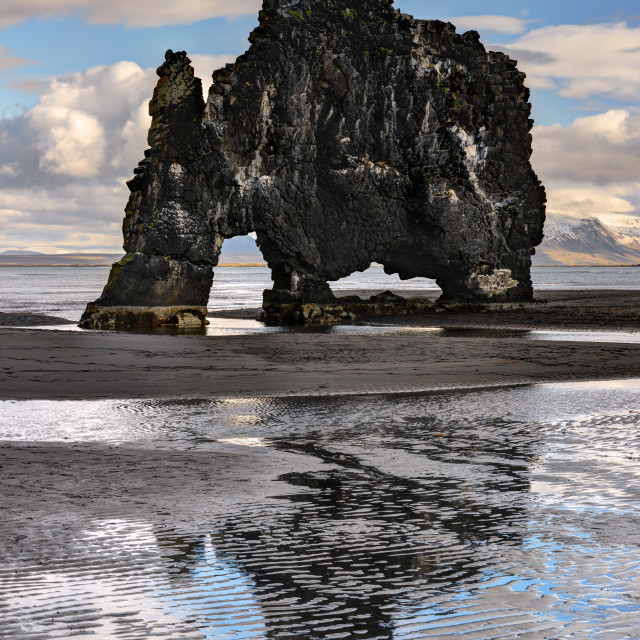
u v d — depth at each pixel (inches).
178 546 323.9
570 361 1000.2
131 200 1561.3
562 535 339.9
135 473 451.5
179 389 784.9
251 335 1286.9
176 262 1550.2
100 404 704.4
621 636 239.6
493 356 1044.5
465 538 336.8
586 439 552.4
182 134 1544.0
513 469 463.2
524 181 1956.2
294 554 315.6
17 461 480.4
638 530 346.9
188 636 240.1
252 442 544.7
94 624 247.1
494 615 255.1
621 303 2383.1
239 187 1588.3
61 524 352.5
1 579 284.7
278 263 1711.4
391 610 259.4
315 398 739.4
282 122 1614.2
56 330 1330.0
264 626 247.6
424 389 792.9
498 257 1943.9
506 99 1916.8
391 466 472.4
